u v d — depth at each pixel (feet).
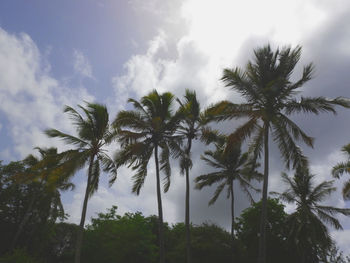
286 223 112.57
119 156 67.05
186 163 70.64
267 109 57.21
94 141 64.23
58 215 118.62
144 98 77.41
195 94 81.20
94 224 127.34
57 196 110.01
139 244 115.03
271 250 116.26
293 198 107.55
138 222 123.65
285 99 57.88
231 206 98.27
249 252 117.91
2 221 112.06
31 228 115.24
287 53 60.29
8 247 109.29
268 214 122.42
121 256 111.45
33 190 114.73
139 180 72.33
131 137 68.90
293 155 55.88
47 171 62.23
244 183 102.01
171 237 139.23
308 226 103.04
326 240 102.53
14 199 115.34
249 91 56.80
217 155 101.14
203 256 109.09
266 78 59.16
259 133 58.18
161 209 69.10
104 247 114.52
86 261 116.47
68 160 60.90
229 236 119.55
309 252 113.19
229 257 108.68
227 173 100.83
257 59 61.11
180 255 110.63
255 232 122.93
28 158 107.86
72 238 150.82
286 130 56.34
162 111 77.87
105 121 65.46
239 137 54.13
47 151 109.50
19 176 71.77
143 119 73.92
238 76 56.95
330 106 54.60
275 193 109.29
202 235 118.01
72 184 106.52
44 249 132.57
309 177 106.73
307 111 56.59
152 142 74.43
